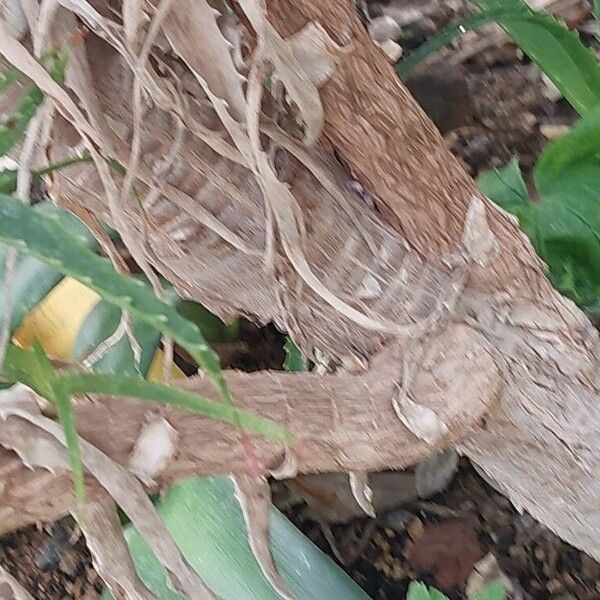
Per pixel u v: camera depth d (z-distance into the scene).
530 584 0.76
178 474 0.32
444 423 0.42
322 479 0.80
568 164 0.57
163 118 0.34
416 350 0.42
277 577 0.36
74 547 0.86
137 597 0.31
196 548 0.57
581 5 0.92
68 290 0.69
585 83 0.56
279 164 0.37
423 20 0.99
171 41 0.31
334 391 0.39
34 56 0.29
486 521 0.79
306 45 0.33
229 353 0.85
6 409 0.27
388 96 0.36
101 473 0.29
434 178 0.39
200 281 0.44
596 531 0.56
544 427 0.48
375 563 0.80
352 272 0.41
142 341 0.62
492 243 0.42
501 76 0.95
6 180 0.33
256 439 0.34
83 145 0.35
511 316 0.44
